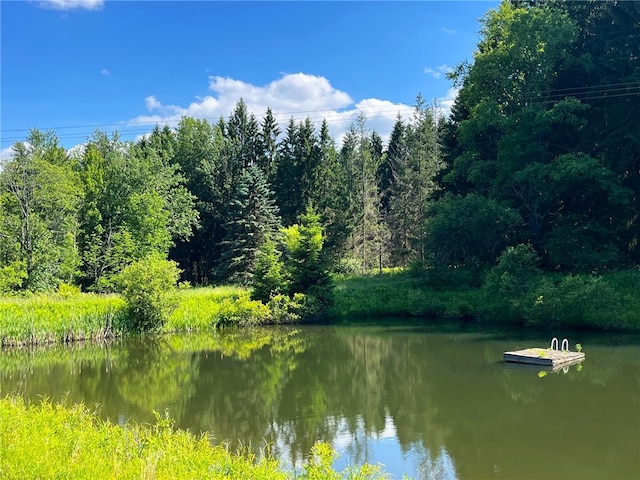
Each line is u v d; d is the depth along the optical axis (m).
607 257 28.36
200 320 28.42
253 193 45.72
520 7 34.75
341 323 30.55
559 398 13.99
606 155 30.59
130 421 12.76
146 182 44.22
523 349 20.69
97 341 24.86
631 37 29.58
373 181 55.12
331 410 13.65
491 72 33.09
